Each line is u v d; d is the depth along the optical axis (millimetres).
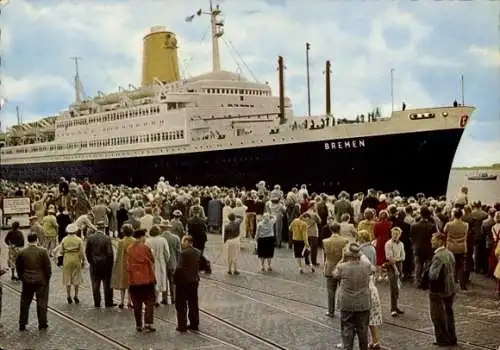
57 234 24859
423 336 12828
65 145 72062
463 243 17656
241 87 59562
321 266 22375
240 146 50719
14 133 82938
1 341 12758
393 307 14602
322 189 45844
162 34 61875
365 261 11055
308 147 46031
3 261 24219
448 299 12156
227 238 21000
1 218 34250
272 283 19078
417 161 41438
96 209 26281
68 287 16641
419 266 18000
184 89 57906
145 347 12164
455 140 40219
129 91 64875
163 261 16234
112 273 15984
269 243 21344
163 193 35188
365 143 42812
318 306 15734
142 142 60688
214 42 60625
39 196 36156
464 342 12359
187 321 14258
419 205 24172
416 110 40781
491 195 42594
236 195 34031
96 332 13461
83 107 70125
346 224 17328
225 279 19891
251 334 13039
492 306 15656
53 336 13172
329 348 11906
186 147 55750
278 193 31234
